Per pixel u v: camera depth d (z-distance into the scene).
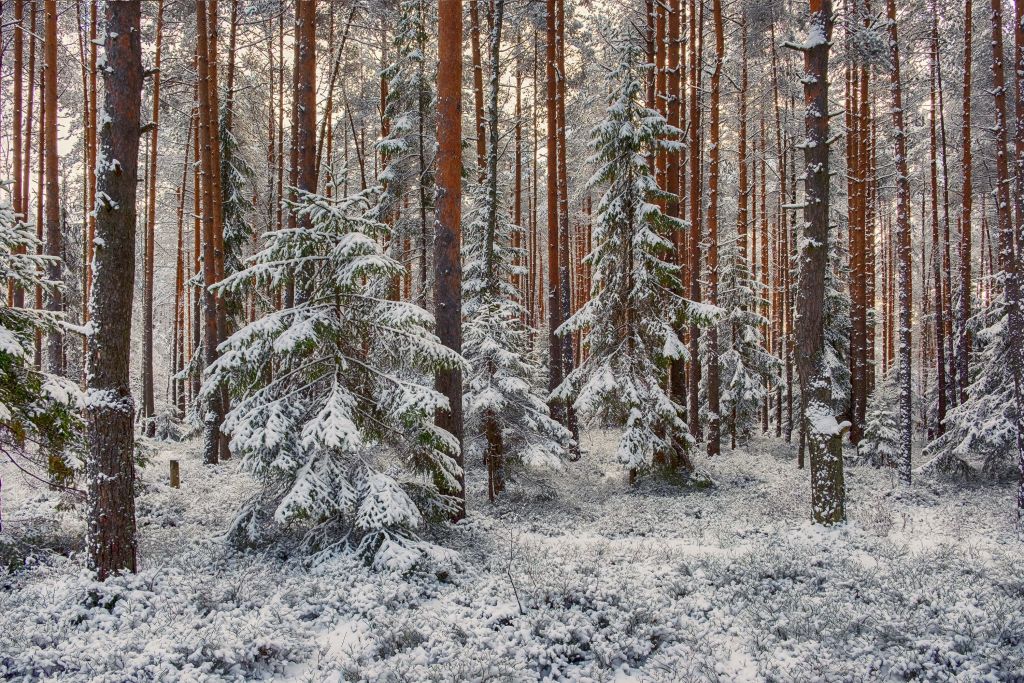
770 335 34.41
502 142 31.08
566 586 7.35
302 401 8.97
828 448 10.94
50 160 15.82
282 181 26.45
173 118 27.23
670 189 19.48
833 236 25.58
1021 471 11.76
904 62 21.62
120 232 7.34
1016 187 11.98
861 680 5.35
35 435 9.21
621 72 16.19
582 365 17.88
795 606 7.02
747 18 21.84
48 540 9.30
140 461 11.99
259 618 6.20
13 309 8.62
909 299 17.56
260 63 30.12
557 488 16.92
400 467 10.11
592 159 17.00
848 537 10.09
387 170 19.25
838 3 15.84
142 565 8.05
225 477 16.06
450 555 8.34
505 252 18.75
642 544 10.10
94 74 18.78
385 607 6.87
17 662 5.15
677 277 16.92
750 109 29.67
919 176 31.69
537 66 28.59
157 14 22.09
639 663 5.94
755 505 13.84
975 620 6.23
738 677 5.54
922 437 30.53
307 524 9.55
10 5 19.72
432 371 9.72
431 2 20.56
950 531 10.70
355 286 9.09
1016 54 11.68
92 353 7.27
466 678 5.29
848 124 23.59
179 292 30.69
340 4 22.78
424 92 19.58
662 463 17.31
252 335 8.71
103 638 5.69
